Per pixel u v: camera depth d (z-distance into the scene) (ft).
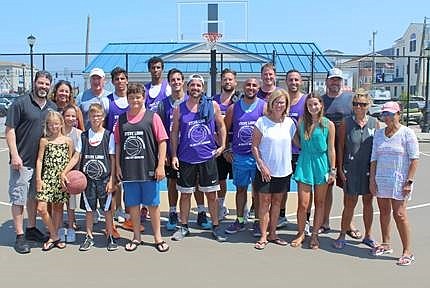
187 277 18.29
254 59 98.53
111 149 21.50
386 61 207.72
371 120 21.15
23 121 21.20
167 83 25.52
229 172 25.79
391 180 19.47
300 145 21.76
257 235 23.20
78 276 18.38
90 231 21.86
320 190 21.50
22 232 21.38
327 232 24.00
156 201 21.38
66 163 21.40
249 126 22.94
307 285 17.56
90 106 22.21
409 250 19.79
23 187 21.12
